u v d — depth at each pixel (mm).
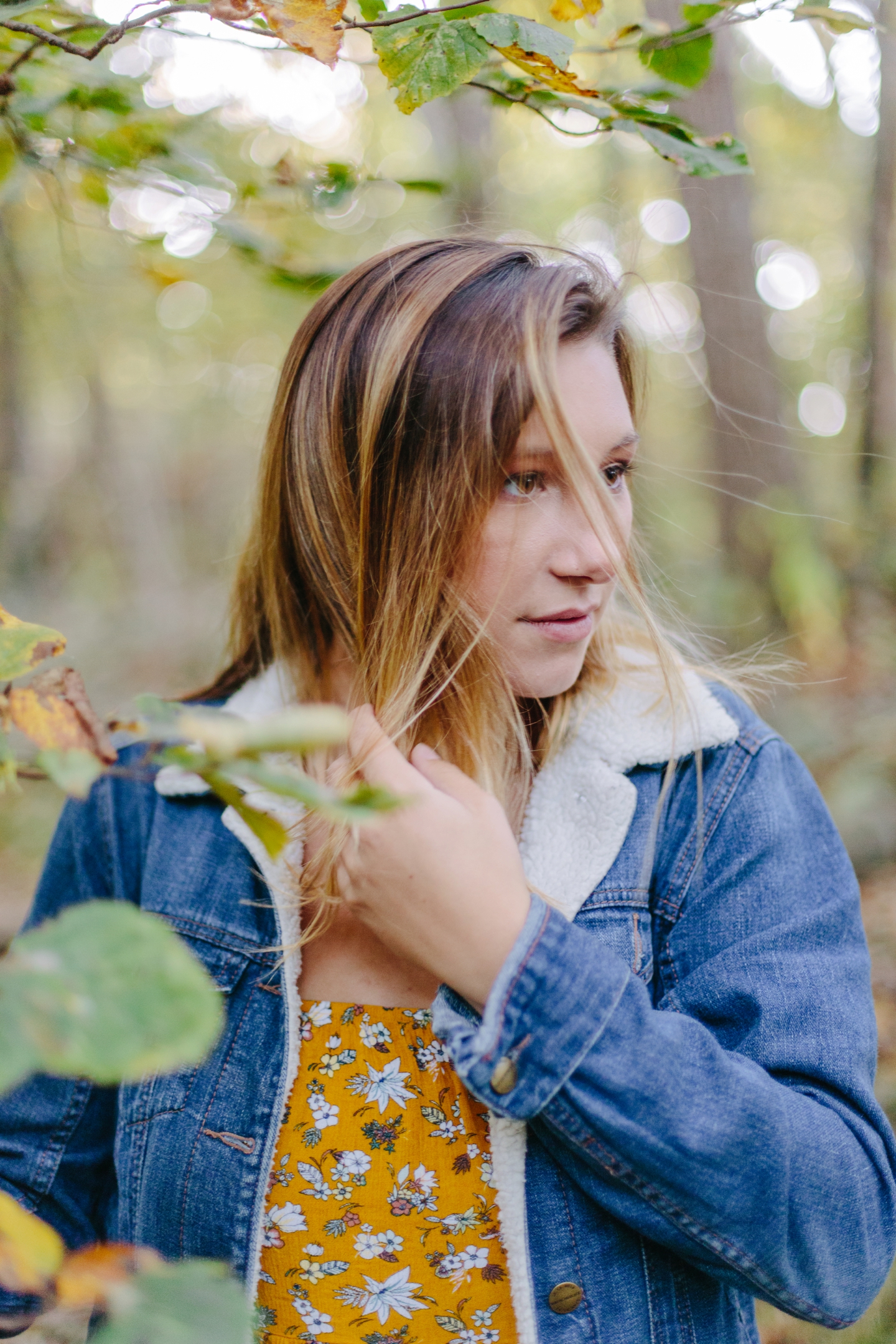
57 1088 1026
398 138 5699
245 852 1015
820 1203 743
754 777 943
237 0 778
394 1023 891
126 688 8102
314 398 1006
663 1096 715
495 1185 838
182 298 7137
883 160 5676
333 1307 845
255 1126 883
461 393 867
